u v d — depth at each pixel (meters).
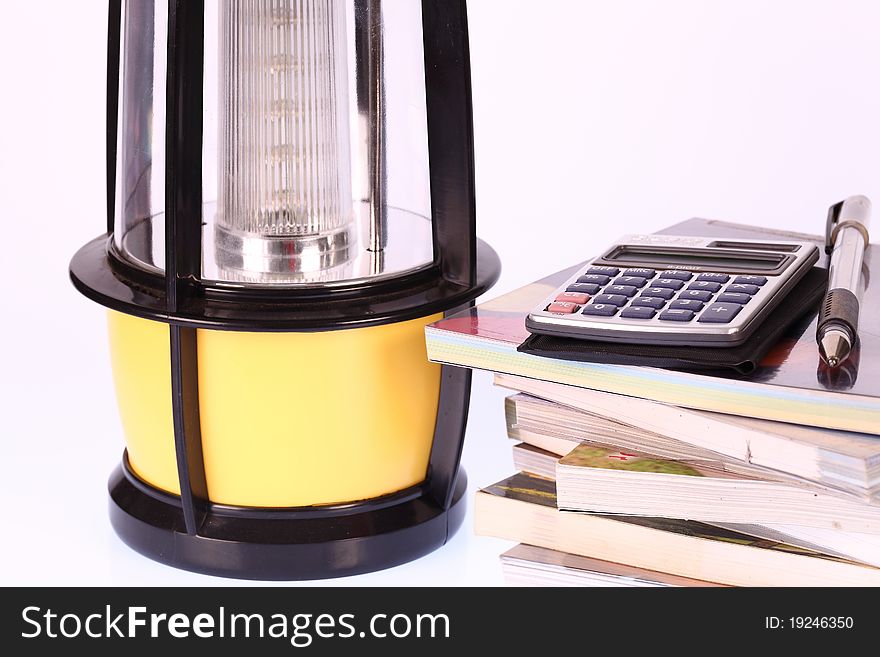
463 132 0.91
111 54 1.07
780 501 0.73
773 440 0.70
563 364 0.78
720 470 0.75
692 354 0.74
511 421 0.87
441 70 0.90
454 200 0.93
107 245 1.03
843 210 0.98
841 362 0.75
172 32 0.83
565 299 0.81
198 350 0.91
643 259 0.90
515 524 0.83
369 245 1.00
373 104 0.98
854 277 0.83
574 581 0.80
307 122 0.93
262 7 0.91
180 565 0.95
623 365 0.76
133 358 0.95
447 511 0.99
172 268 0.87
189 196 0.87
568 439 0.83
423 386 0.96
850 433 0.70
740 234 1.07
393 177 1.02
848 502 0.71
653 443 0.79
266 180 0.94
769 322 0.79
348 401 0.92
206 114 1.01
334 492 0.95
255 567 0.93
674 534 0.77
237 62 0.92
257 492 0.94
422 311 0.90
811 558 0.73
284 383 0.90
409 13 0.99
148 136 1.00
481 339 0.82
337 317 0.87
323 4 0.92
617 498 0.77
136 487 0.99
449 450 0.98
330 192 0.96
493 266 0.99
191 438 0.92
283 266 0.94
